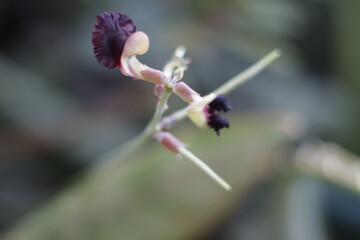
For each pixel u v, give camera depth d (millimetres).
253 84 475
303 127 396
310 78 513
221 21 431
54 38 505
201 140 374
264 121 382
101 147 426
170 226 358
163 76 285
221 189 365
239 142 372
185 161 367
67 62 475
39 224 357
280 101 473
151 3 455
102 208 358
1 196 413
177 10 446
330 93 497
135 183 363
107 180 363
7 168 421
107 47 283
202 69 435
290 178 391
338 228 407
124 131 437
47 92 447
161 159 367
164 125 308
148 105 448
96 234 355
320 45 524
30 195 417
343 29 487
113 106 452
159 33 433
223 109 284
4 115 422
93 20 475
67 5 515
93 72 473
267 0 432
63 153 426
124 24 284
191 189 364
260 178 380
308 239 378
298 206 387
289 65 443
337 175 388
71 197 362
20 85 436
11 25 520
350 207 399
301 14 456
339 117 486
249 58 447
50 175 426
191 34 427
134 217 358
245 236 382
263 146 371
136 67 286
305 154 396
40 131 424
